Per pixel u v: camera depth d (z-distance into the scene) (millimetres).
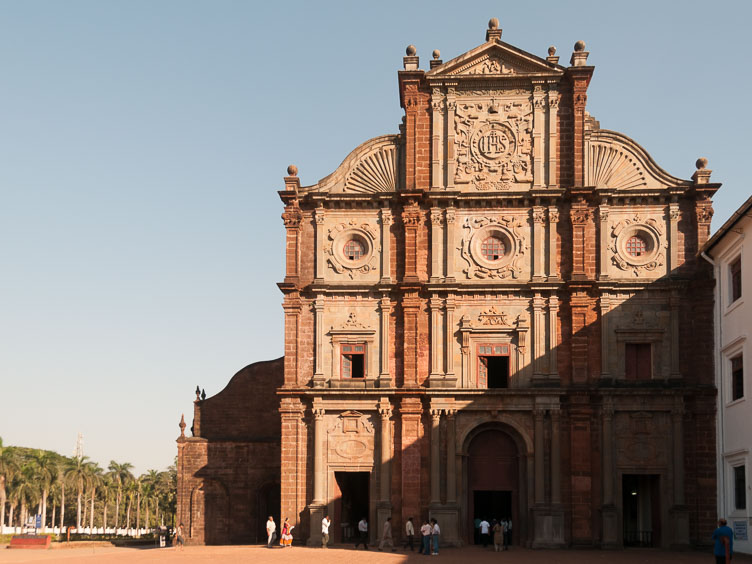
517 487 47688
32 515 144125
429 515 46469
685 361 47375
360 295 49500
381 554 42125
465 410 47469
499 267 49031
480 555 41844
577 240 48406
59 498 141875
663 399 46844
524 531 46781
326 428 48156
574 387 47062
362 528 48031
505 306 48688
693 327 47500
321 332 49250
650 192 48531
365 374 48656
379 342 48938
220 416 56125
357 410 48062
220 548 48844
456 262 49312
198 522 54406
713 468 45906
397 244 49938
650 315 48000
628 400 47000
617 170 49469
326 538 46125
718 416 46000
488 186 49781
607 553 43344
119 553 47219
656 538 46812
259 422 55812
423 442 47656
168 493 183625
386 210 50094
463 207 49812
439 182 49938
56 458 132750
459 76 50312
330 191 50750
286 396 48281
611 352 47750
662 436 46812
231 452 55125
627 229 48781
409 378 47906
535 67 50281
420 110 50719
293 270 49594
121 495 164000
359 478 53406
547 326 48312
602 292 48094
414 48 50812
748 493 41125
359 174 50938
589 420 46875
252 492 54594
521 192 49031
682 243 48344
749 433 41156
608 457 46406
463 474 47562
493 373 49531
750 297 41281
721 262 45969
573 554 42594
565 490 46594
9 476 113812
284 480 47750
